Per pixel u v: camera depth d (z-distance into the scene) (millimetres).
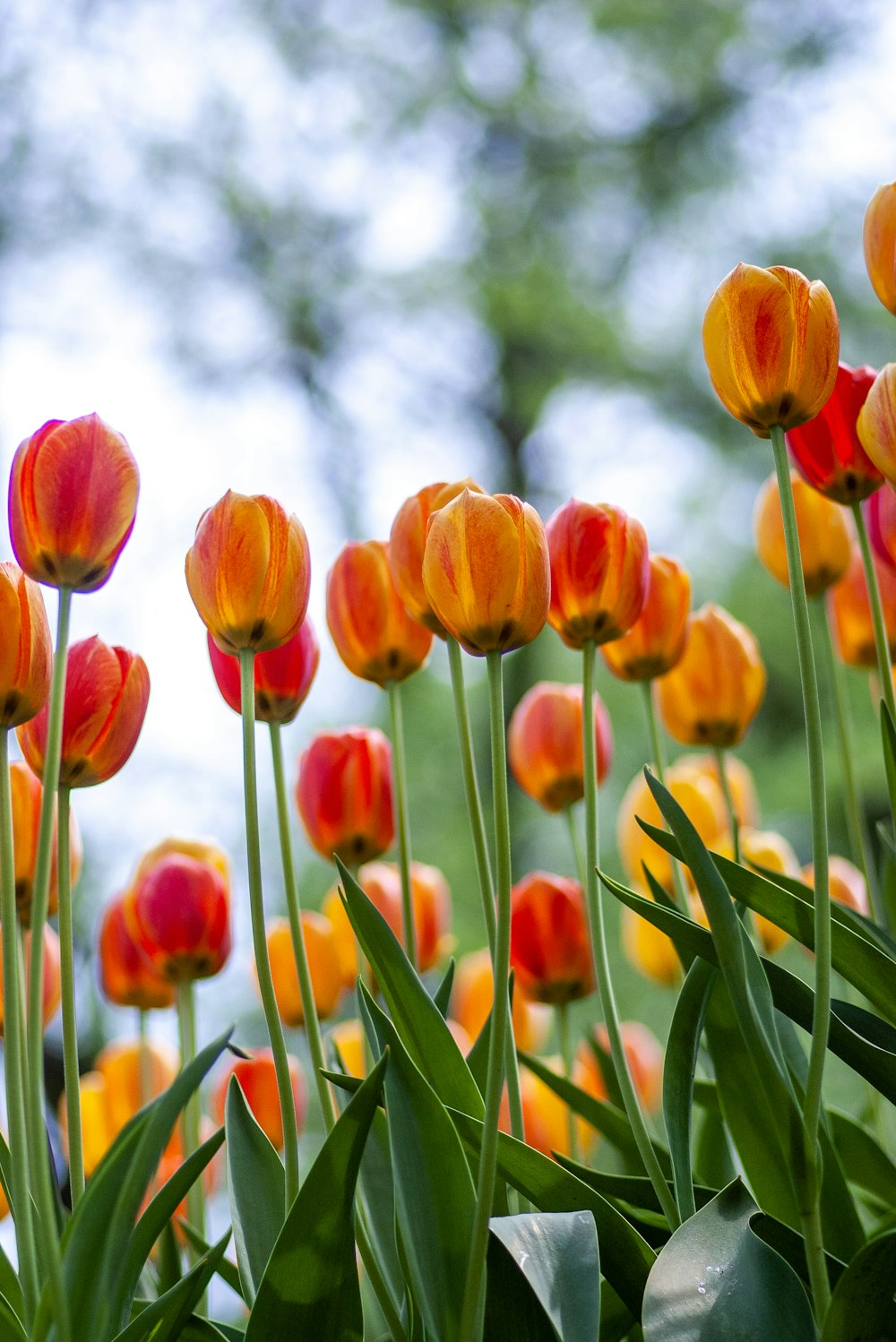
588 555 1610
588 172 11883
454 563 1494
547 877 1868
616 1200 1600
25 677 1515
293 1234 1466
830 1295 1476
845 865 1992
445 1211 1479
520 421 11969
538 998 1858
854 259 10484
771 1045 1487
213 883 1794
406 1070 1491
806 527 1833
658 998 7973
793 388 1513
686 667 1857
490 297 11422
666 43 11398
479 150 12070
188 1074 1438
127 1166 1430
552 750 1850
